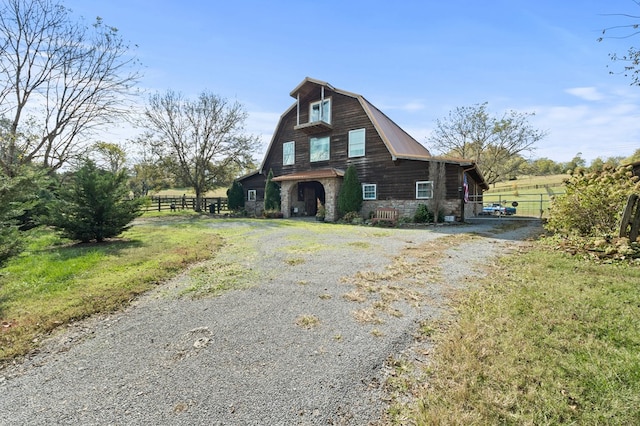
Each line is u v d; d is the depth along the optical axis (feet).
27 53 47.75
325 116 63.98
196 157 80.53
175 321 12.22
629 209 20.31
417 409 7.09
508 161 99.50
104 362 9.37
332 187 55.67
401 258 21.89
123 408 7.31
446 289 15.30
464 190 54.60
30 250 24.95
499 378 7.84
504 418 6.57
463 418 6.60
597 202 22.98
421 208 49.39
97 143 55.77
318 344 10.21
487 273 17.80
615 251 19.40
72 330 11.57
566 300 12.58
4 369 9.05
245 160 84.79
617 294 13.16
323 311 12.92
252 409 7.20
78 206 28.50
